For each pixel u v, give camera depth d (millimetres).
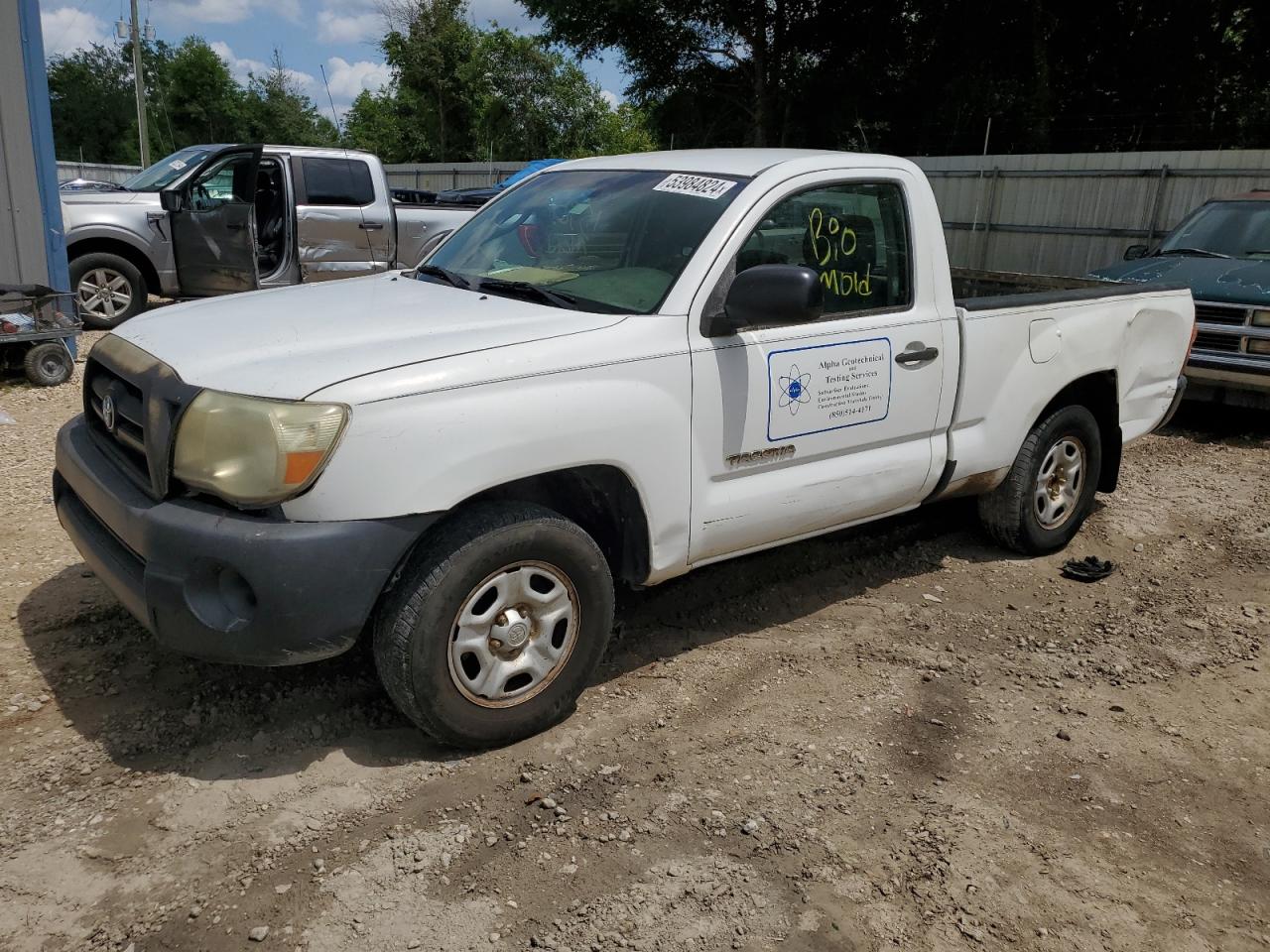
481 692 3109
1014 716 3623
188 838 2740
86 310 10008
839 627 4289
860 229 3998
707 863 2742
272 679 3543
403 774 3072
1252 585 5004
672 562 3543
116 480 3146
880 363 3973
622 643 4023
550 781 3070
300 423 2746
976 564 5074
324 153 10734
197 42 58062
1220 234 8961
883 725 3502
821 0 28719
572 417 3115
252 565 2732
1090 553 5312
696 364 3414
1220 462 7246
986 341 4406
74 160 59812
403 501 2842
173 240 10352
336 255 10805
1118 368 5145
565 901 2574
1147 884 2777
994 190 19750
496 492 3246
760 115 30281
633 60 31672
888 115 29484
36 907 2467
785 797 3053
